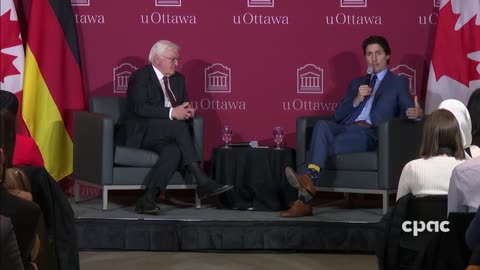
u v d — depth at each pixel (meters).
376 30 11.41
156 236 9.41
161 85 10.55
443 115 6.08
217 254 9.30
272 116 11.53
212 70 11.50
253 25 11.46
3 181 4.48
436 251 5.21
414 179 6.06
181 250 9.43
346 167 9.92
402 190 6.17
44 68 11.17
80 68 11.31
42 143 11.15
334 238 9.30
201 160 10.38
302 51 11.46
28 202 4.46
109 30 11.46
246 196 10.32
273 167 10.29
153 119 10.26
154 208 9.88
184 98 10.67
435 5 11.35
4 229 3.77
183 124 10.17
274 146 11.19
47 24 11.20
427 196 5.75
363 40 11.40
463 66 11.03
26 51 11.27
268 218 9.62
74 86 11.29
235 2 11.43
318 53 11.46
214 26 11.46
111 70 11.49
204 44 11.47
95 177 10.14
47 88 11.16
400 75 11.40
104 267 8.64
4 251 3.76
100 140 10.01
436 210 5.70
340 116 10.54
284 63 11.48
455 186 5.38
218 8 11.45
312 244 9.32
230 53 11.49
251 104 11.52
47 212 6.38
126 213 9.94
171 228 9.40
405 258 5.73
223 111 11.53
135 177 10.05
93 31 11.46
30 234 4.45
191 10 11.45
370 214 9.94
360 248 9.29
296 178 9.66
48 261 5.62
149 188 9.98
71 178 11.48
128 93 10.55
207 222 9.41
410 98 10.39
